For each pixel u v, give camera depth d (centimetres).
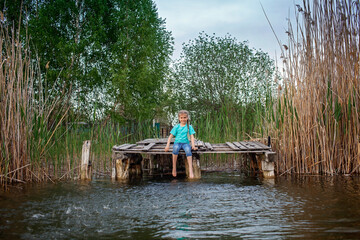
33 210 391
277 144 739
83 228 316
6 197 472
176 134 692
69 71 1285
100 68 1516
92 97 1412
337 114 671
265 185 563
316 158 697
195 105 1819
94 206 410
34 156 646
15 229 314
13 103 618
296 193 479
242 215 358
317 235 283
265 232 295
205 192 505
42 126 655
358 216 341
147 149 696
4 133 600
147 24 1554
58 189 543
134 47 1511
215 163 938
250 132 1015
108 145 862
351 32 663
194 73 1811
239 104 1434
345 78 676
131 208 398
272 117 732
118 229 312
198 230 305
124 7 1552
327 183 561
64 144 775
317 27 683
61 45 1320
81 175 675
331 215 348
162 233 298
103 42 1538
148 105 1499
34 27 1309
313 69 691
